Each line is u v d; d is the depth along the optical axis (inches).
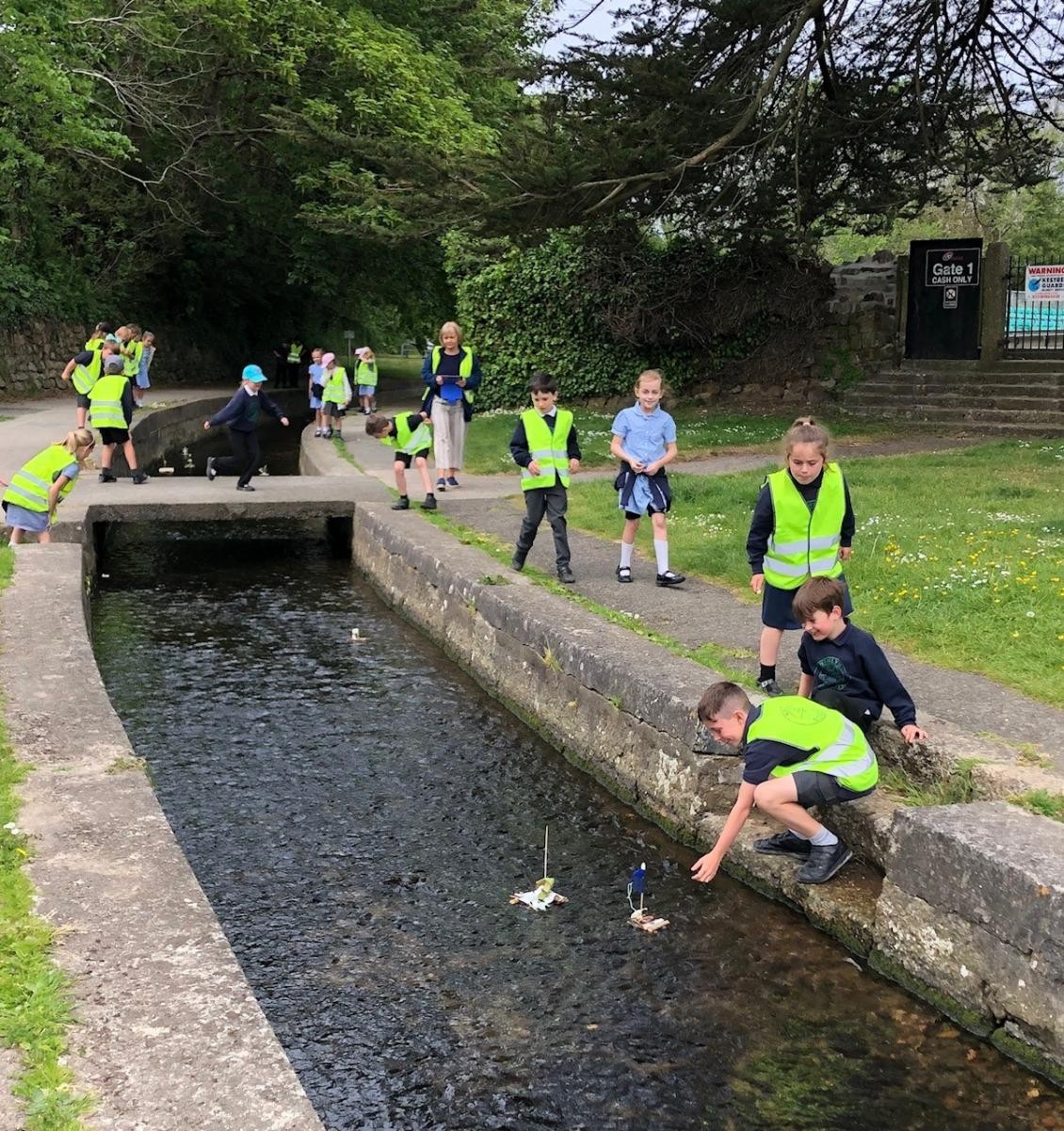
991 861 156.3
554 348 899.4
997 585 301.7
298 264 1369.3
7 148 959.0
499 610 317.7
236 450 537.6
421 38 1213.7
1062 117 882.1
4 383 1093.8
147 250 1339.8
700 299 868.6
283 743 279.1
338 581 466.6
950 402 781.3
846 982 174.2
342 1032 162.2
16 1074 111.7
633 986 174.2
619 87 633.6
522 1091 149.9
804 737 186.4
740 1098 148.2
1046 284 782.5
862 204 807.1
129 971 130.2
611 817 239.9
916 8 733.9
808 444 230.4
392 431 482.0
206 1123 105.6
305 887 206.1
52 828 167.2
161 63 1134.4
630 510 345.4
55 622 291.7
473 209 643.5
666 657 261.9
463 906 199.8
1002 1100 146.7
